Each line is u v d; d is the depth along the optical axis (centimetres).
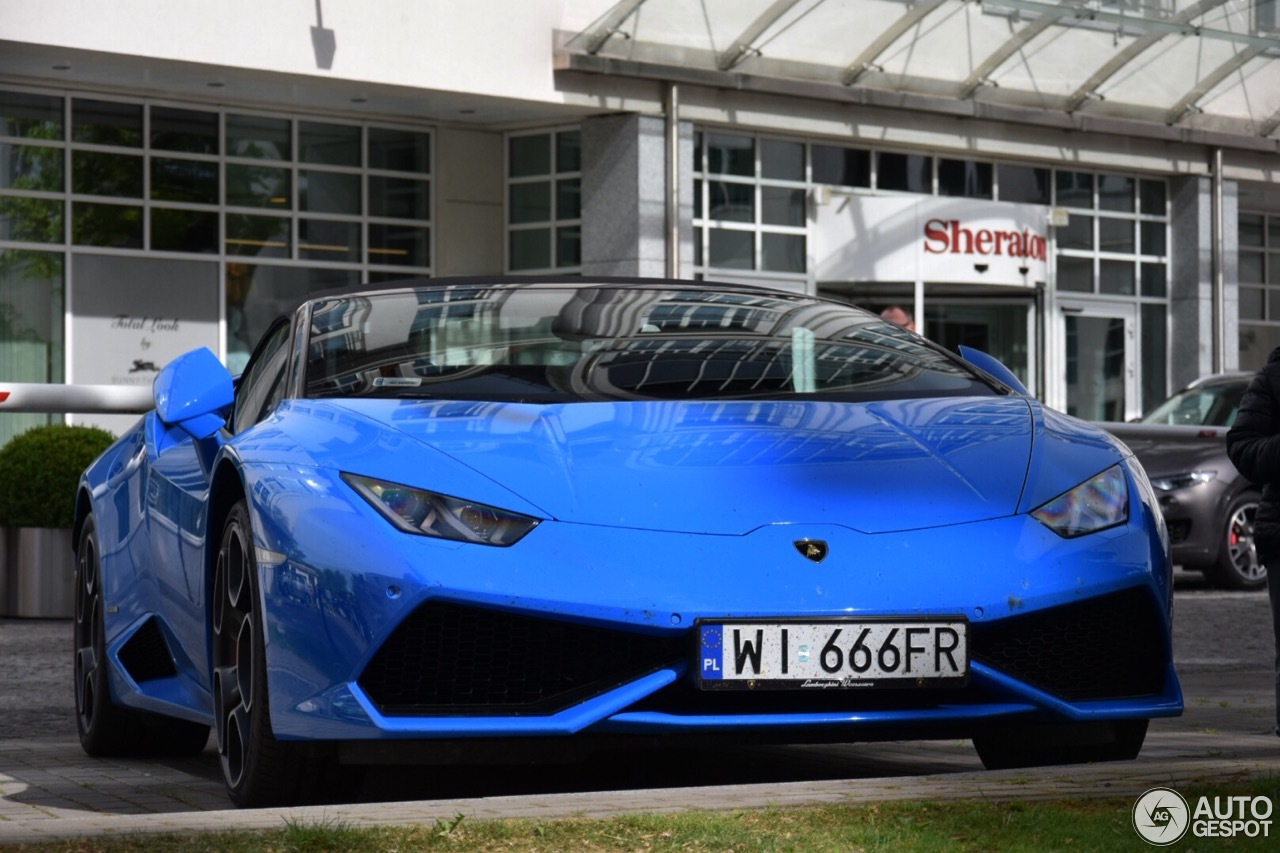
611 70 1686
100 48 1467
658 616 357
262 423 424
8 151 1600
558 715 358
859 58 1802
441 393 432
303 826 299
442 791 442
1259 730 544
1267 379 456
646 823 301
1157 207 2188
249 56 1534
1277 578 456
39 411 896
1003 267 1983
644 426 405
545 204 1816
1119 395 2150
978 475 394
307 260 1755
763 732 362
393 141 1795
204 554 431
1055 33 1852
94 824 318
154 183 1672
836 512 376
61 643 864
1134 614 387
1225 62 1977
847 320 504
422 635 362
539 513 368
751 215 1842
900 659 362
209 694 441
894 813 313
